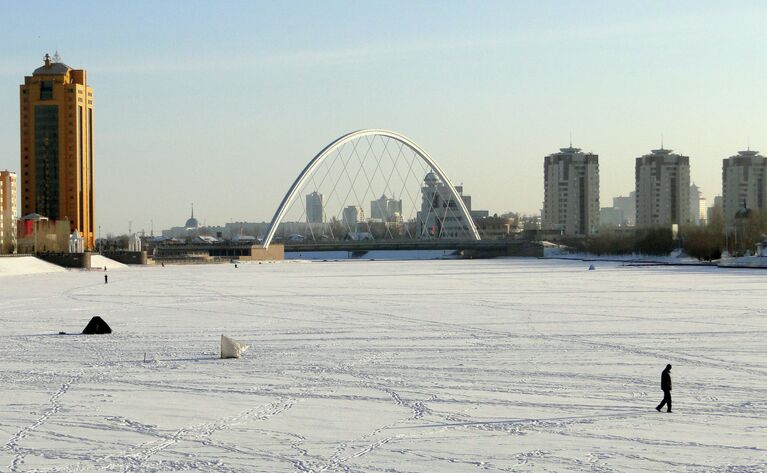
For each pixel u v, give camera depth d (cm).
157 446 3269
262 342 6109
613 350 5606
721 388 4281
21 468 3000
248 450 3216
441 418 3697
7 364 5144
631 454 3139
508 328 6925
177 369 4944
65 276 16662
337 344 5981
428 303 9569
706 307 8738
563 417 3697
